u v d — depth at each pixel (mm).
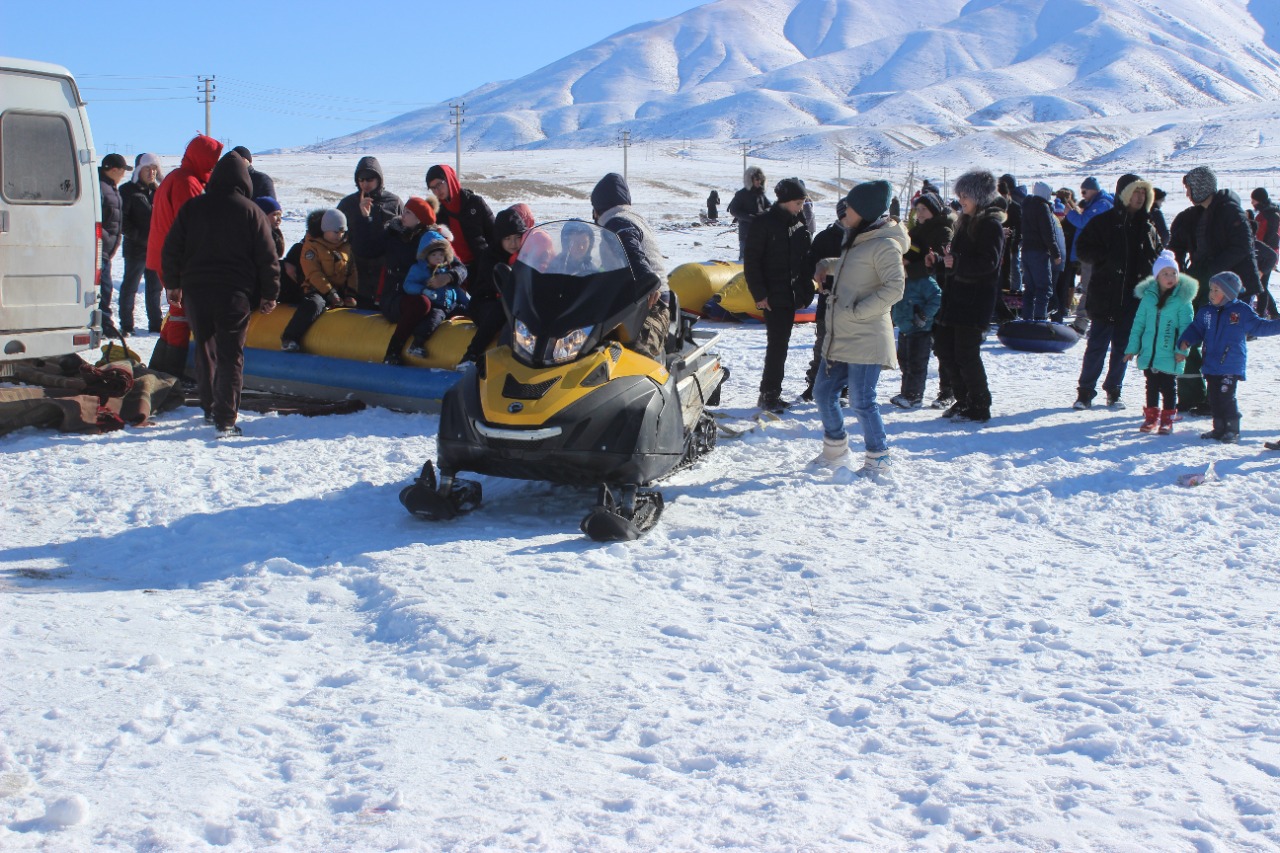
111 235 12633
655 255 6879
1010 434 8750
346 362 9562
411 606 4746
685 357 7133
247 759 3393
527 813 3078
